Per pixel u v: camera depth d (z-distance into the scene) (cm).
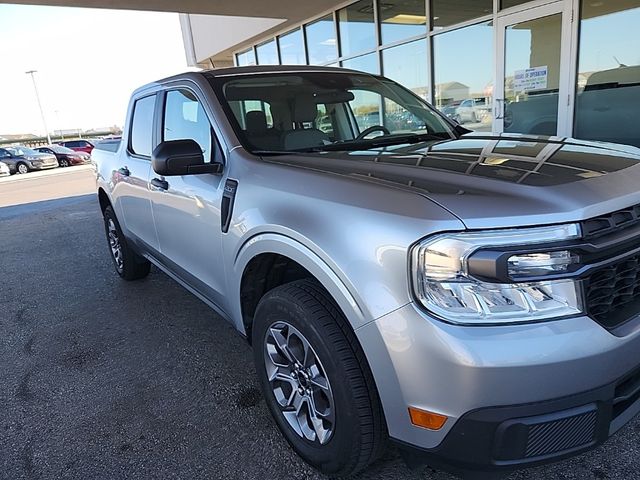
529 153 222
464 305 155
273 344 231
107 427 268
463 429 158
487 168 197
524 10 712
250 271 242
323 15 1122
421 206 167
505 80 768
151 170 354
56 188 1788
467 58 823
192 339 370
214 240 266
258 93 298
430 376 158
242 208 235
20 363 354
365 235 173
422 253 159
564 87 689
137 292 484
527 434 156
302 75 328
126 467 235
